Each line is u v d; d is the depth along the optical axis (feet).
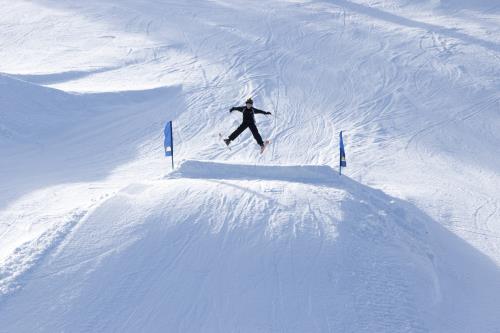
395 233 39.55
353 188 46.09
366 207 41.63
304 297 31.09
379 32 133.69
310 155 70.69
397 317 30.63
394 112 88.22
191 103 90.89
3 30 142.61
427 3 158.61
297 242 35.06
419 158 70.90
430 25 138.51
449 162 70.03
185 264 33.45
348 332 29.09
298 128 81.00
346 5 160.97
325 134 78.79
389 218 41.55
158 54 121.08
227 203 39.37
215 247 34.76
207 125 82.28
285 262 33.50
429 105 91.20
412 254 37.40
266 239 35.32
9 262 34.09
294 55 117.80
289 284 31.96
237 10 156.56
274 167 47.83
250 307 30.42
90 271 32.91
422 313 31.58
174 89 97.14
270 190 41.81
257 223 36.86
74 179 61.98
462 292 36.06
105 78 104.47
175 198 39.99
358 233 37.24
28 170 65.00
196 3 165.37
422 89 97.96
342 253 34.50
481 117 86.79
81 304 30.66
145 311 30.27
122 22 147.54
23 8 161.89
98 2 167.22
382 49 120.57
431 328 30.68
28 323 29.48
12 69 110.11
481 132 81.30
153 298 31.09
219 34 134.51
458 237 45.98
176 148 73.87
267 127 81.15
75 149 73.31
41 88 84.33
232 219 37.35
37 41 133.28
